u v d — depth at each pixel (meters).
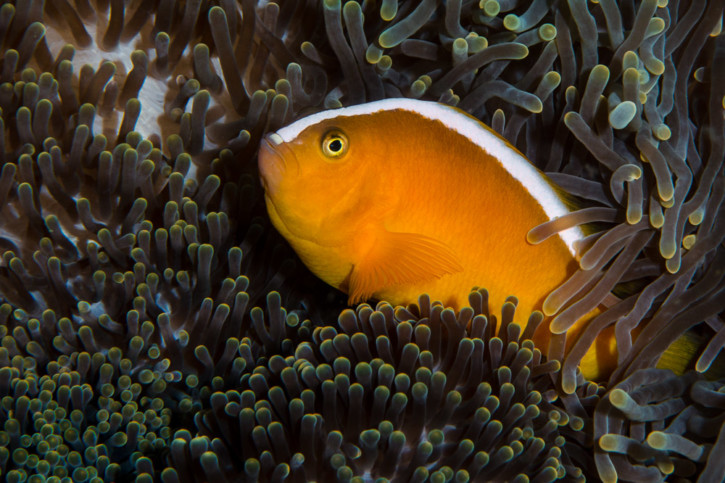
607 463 0.27
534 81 0.30
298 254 0.28
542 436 0.27
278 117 0.29
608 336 0.28
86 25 0.30
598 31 0.30
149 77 0.30
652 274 0.29
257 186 0.30
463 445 0.26
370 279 0.28
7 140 0.29
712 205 0.28
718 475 0.26
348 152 0.27
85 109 0.29
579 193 0.29
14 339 0.28
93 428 0.27
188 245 0.29
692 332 0.28
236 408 0.27
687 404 0.28
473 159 0.27
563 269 0.28
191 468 0.27
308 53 0.30
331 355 0.27
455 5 0.29
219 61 0.31
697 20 0.29
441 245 0.27
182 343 0.29
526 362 0.27
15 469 0.26
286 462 0.26
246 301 0.29
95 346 0.28
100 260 0.29
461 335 0.28
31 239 0.29
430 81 0.30
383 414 0.27
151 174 0.29
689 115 0.30
